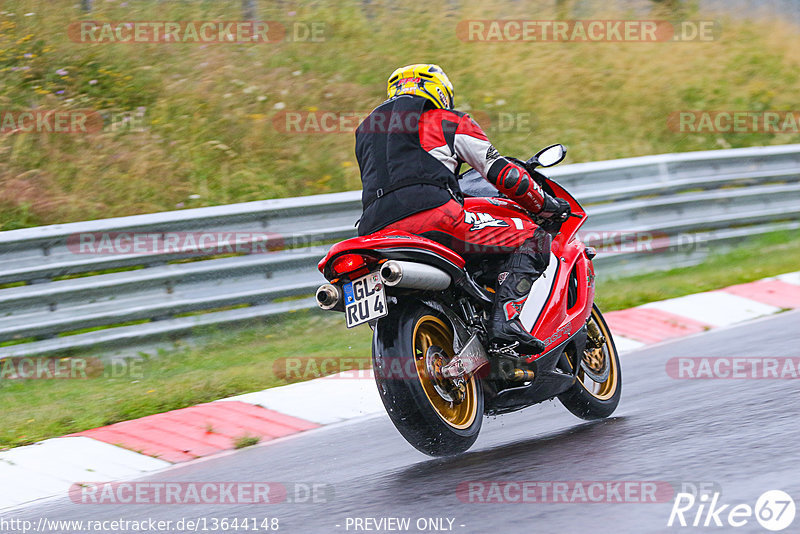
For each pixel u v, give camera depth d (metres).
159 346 27.44
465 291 15.57
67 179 36.00
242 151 39.62
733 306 31.31
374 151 15.49
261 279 29.11
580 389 17.66
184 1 46.66
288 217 29.75
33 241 26.23
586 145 46.03
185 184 37.12
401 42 49.25
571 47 53.41
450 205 15.08
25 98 39.19
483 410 15.81
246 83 43.41
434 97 15.76
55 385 25.61
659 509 11.12
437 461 16.00
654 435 15.41
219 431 21.38
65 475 18.84
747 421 15.55
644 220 36.09
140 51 43.59
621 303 31.62
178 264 27.94
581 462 14.12
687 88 52.53
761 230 39.53
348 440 19.56
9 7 43.38
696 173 37.97
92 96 40.38
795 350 22.88
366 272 14.57
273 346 28.28
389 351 14.41
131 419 22.47
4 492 17.98
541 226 17.44
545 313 16.36
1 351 25.55
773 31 60.25
